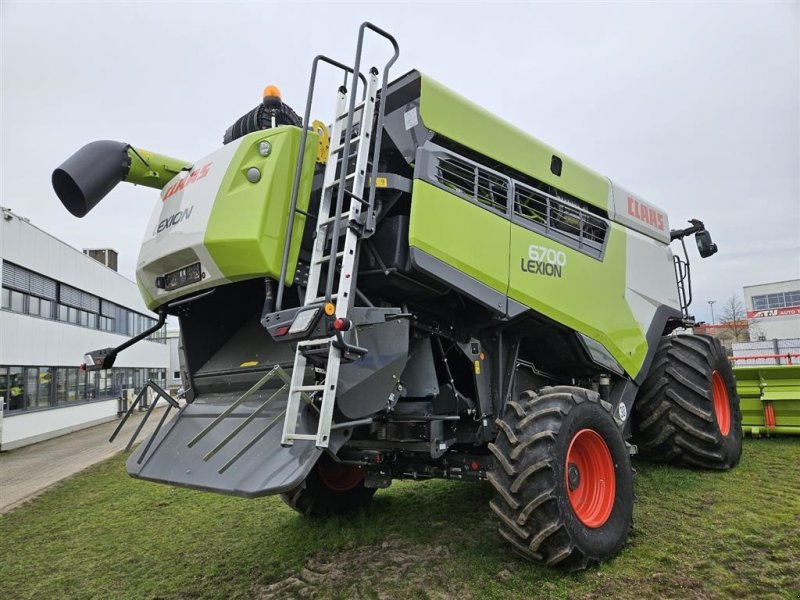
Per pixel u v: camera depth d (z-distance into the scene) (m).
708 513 4.03
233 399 3.67
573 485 3.42
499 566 3.38
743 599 2.81
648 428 5.23
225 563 3.98
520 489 3.17
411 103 3.55
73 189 3.77
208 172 3.47
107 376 25.98
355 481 4.83
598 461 3.61
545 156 4.37
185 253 3.41
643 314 4.94
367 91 3.21
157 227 3.77
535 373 4.44
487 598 3.00
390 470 4.10
